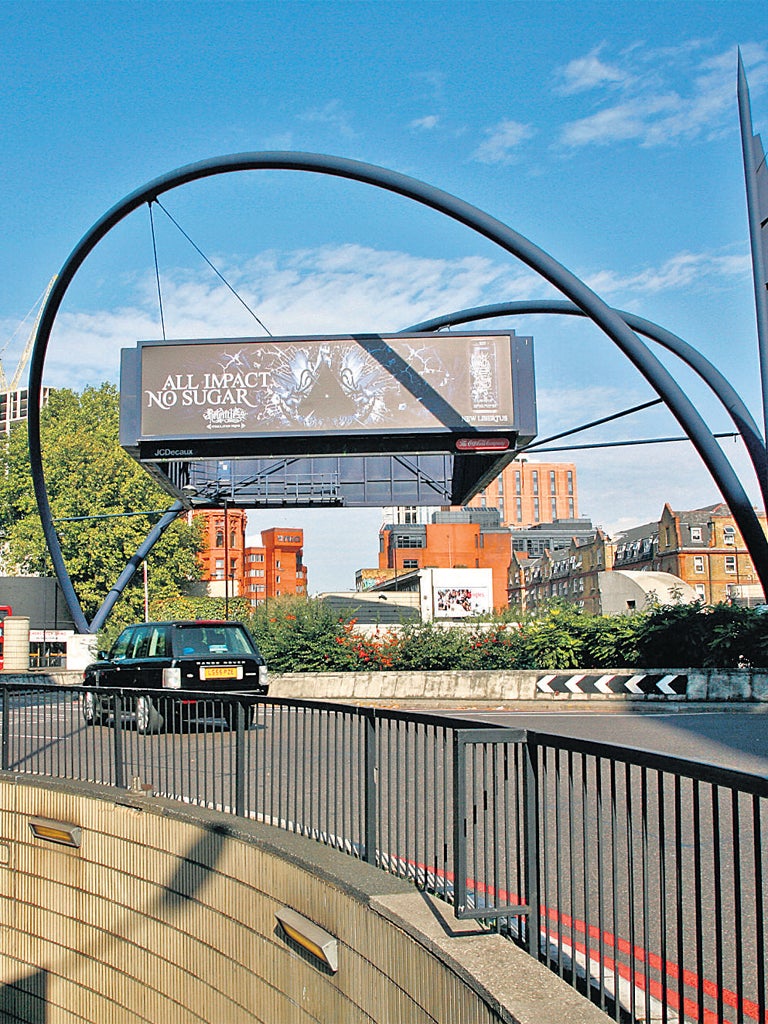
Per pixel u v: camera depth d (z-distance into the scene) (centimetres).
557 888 419
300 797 644
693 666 2262
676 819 341
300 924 552
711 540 9794
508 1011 352
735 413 1655
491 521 12862
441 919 448
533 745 441
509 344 1991
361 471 2633
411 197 1484
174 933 729
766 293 1415
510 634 2561
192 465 2531
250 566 18600
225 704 737
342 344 2002
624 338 1456
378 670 2534
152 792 806
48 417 6975
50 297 2042
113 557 5938
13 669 4931
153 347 2022
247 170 1548
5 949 925
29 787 917
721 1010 317
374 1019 478
